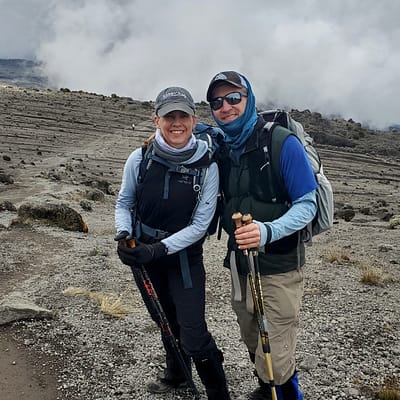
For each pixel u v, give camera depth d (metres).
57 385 2.93
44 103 47.38
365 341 3.73
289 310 2.24
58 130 36.88
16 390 2.85
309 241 2.24
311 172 2.13
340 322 4.14
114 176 23.17
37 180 19.03
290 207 2.21
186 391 2.85
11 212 10.44
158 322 2.62
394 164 33.72
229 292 5.04
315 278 5.62
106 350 3.40
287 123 2.27
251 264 2.15
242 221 2.05
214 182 2.29
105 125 40.94
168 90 2.23
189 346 2.38
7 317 3.74
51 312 3.92
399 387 3.01
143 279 2.37
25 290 4.76
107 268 5.75
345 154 36.97
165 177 2.28
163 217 2.31
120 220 2.35
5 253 6.32
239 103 2.15
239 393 2.87
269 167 2.15
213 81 2.18
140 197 2.32
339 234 9.92
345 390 2.97
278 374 2.24
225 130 2.20
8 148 28.91
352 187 23.69
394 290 5.21
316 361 3.32
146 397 2.81
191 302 2.37
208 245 7.91
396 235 9.80
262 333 2.17
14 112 41.44
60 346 3.44
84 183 18.77
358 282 5.48
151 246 2.24
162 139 2.24
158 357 3.31
